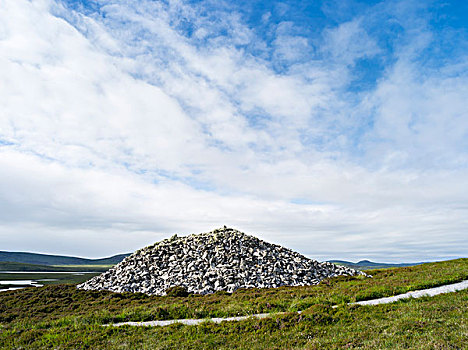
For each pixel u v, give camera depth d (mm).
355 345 14188
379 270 52938
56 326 23703
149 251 48688
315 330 17344
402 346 13125
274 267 43000
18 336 20844
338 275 45656
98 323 23484
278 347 15516
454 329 14188
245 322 19969
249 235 53688
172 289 36438
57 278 109188
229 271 40719
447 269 36438
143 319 24156
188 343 17000
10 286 76000
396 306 20297
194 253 46031
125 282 40750
